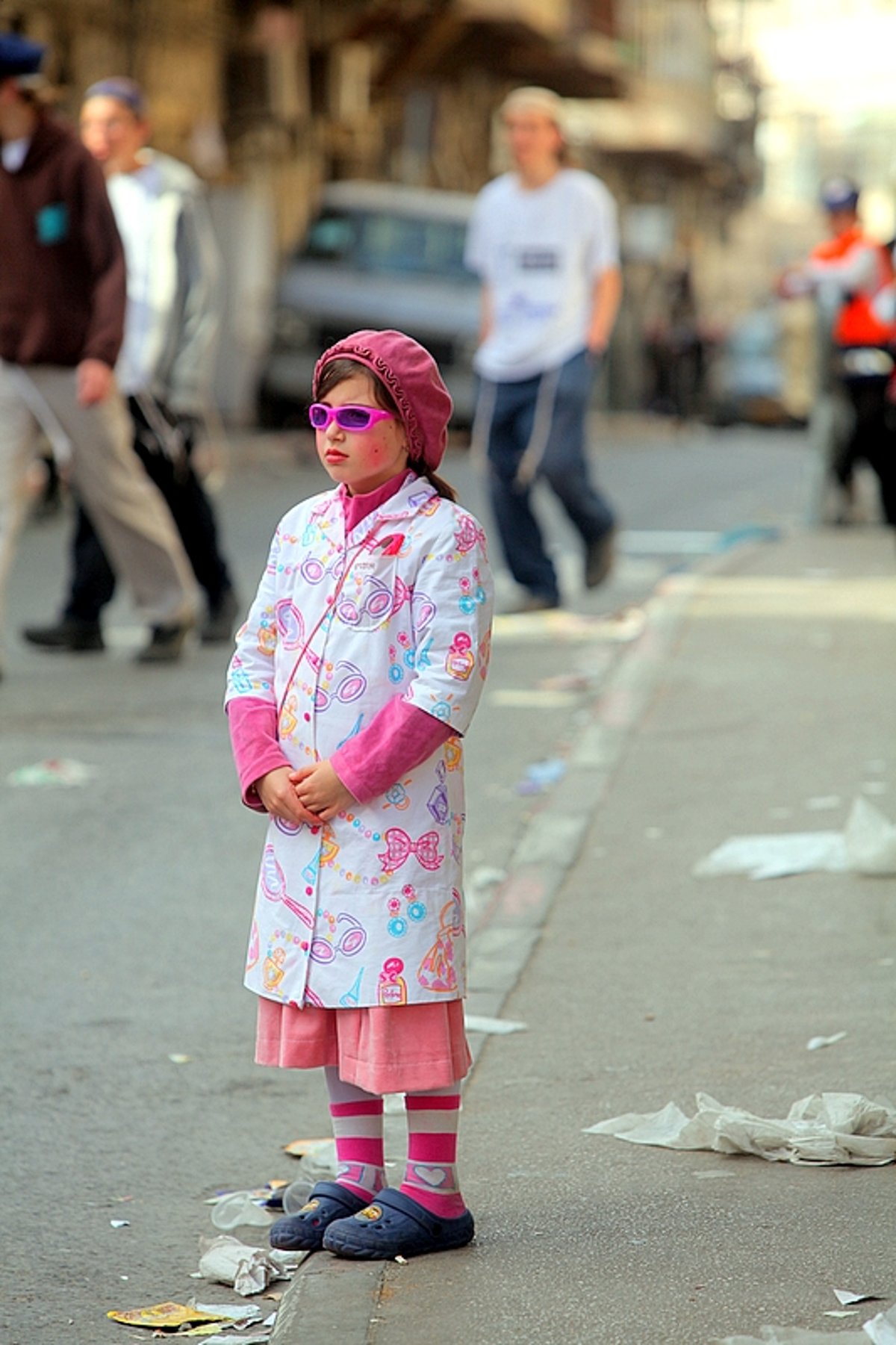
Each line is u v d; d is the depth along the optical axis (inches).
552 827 792.9
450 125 4879.4
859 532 1888.5
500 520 1374.3
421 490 439.5
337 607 435.2
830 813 796.0
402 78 4249.5
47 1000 629.9
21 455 1135.0
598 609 1444.4
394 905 424.2
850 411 1879.9
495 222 1331.2
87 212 1103.6
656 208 6515.8
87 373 1096.8
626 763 892.6
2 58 1083.9
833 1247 412.8
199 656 1242.6
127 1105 549.6
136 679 1162.0
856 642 1191.6
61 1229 472.7
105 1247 463.2
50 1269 450.6
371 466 433.7
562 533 2026.3
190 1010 623.5
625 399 6028.5
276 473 2760.8
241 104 3592.5
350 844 426.0
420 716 423.5
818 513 1945.1
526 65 4805.6
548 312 1318.9
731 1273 402.0
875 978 605.0
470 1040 571.2
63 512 2057.1
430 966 423.8
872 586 1446.9
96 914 716.7
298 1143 517.3
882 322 1859.0
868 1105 483.8
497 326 1336.1
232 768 941.8
